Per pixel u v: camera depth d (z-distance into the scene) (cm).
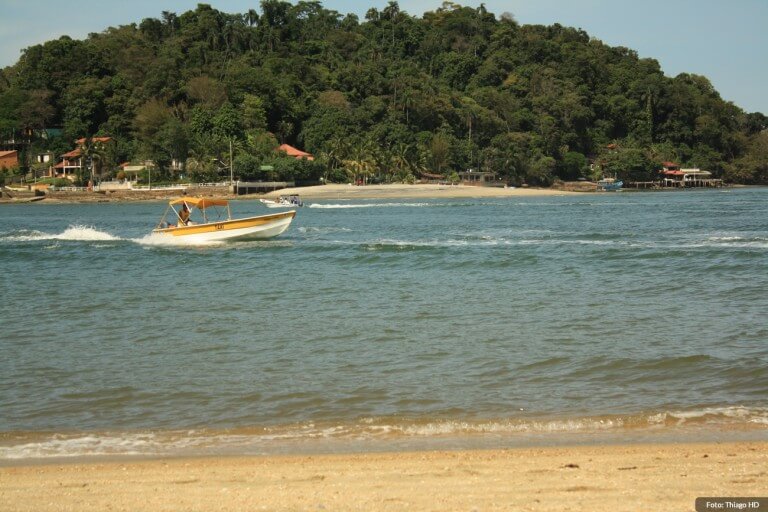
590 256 5306
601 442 1708
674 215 10194
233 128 19162
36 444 1777
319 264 5228
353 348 2734
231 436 1823
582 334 2872
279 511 1241
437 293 3941
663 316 3192
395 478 1410
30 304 3800
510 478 1395
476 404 2053
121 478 1462
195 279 4612
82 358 2653
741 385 2184
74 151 19800
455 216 10606
